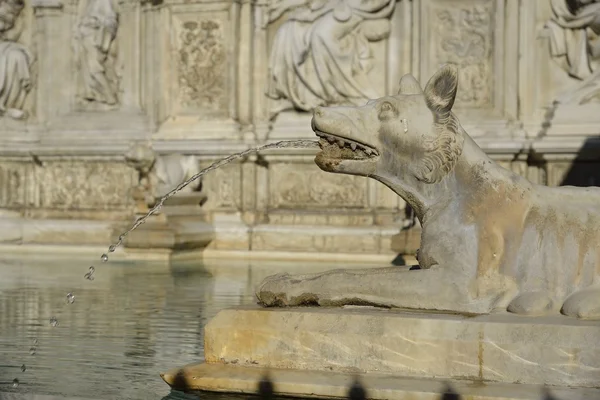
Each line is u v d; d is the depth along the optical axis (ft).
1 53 86.84
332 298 28.68
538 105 75.66
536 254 27.99
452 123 29.30
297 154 78.23
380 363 26.73
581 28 74.79
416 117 29.22
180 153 79.66
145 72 84.79
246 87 80.94
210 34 81.25
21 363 32.48
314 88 78.69
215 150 79.15
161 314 43.55
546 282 27.81
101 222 81.35
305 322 27.66
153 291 52.16
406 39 77.71
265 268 66.80
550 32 75.05
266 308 28.91
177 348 35.22
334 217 77.61
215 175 79.66
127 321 41.47
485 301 27.66
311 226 76.69
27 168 85.92
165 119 82.38
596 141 71.67
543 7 75.72
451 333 26.18
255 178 79.56
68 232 81.25
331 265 69.77
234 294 50.83
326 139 29.94
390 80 77.97
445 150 29.01
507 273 27.91
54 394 27.66
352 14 77.56
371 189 77.25
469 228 28.30
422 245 28.94
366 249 75.05
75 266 67.26
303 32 78.95
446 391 24.81
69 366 31.96
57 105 86.58
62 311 44.42
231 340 28.27
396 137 29.22
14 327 39.91
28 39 87.71
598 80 74.02
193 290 52.60
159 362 32.68
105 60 85.76
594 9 74.13
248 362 28.09
